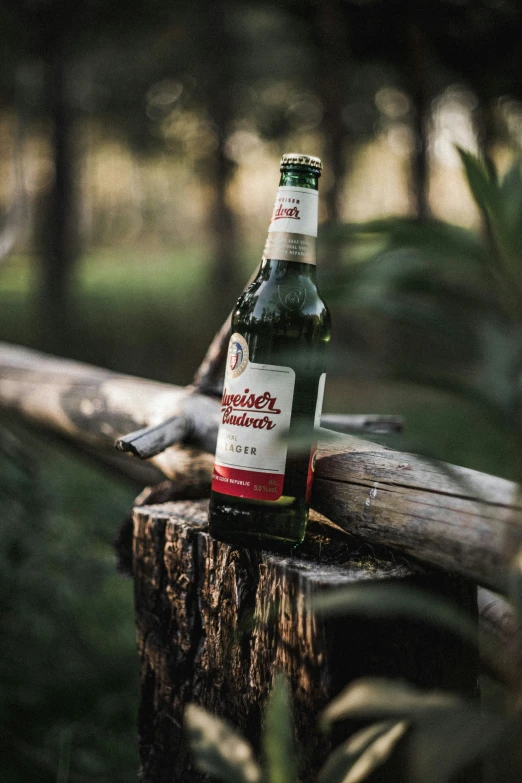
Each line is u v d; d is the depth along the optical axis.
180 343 10.73
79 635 2.60
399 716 0.88
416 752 0.78
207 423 1.58
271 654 1.19
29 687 2.26
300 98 15.55
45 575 2.58
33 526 2.60
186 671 1.36
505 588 0.96
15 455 2.57
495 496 1.00
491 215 0.77
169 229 29.41
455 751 0.75
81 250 22.58
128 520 1.63
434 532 1.05
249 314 1.20
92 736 2.20
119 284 18.16
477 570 0.99
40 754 2.06
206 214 24.98
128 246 28.73
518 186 0.77
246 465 1.19
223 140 14.77
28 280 17.45
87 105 15.95
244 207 22.86
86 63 14.00
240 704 1.26
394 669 1.12
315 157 1.23
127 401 1.97
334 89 7.84
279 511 1.19
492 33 3.34
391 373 0.83
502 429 0.81
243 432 1.19
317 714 1.10
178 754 1.38
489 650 1.30
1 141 20.09
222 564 1.28
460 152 0.78
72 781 2.04
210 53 13.52
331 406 7.51
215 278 14.95
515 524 0.91
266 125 16.20
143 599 1.45
